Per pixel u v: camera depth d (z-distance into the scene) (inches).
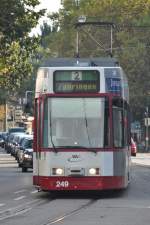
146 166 2293.3
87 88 1074.7
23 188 1326.3
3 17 1793.8
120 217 824.3
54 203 1010.7
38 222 777.6
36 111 1110.4
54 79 1077.1
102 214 858.1
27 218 819.4
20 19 1836.9
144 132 3737.7
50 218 816.9
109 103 1069.8
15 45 2047.2
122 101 1090.7
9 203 1018.1
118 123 1083.9
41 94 1087.6
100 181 1051.9
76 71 1078.4
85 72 1078.4
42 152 1069.8
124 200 1054.4
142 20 3676.2
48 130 1067.9
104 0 3821.4
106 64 1205.7
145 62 3548.2
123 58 3563.0
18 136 2763.3
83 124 1064.8
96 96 1070.4
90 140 1060.5
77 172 1052.5
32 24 1871.3
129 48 3595.0
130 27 3700.8
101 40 3747.5
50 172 1058.1
